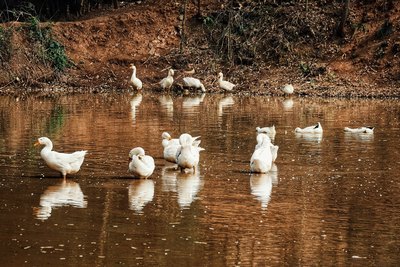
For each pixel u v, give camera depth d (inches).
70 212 636.7
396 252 554.9
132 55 1728.6
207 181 745.0
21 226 600.4
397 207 660.1
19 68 1646.2
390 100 1448.1
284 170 795.4
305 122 1144.8
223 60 1707.7
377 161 844.0
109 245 561.6
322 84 1572.3
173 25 1792.6
